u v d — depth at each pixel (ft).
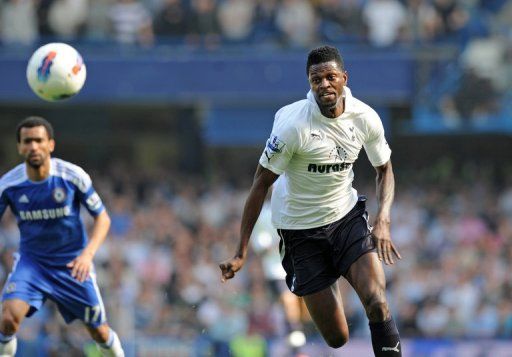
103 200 96.37
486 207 97.71
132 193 100.27
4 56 103.55
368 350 71.82
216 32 104.53
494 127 104.32
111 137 118.73
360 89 103.55
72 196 42.29
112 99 104.68
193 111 113.70
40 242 42.45
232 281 79.56
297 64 103.91
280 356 67.41
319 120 35.17
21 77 103.81
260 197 36.01
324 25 104.27
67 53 42.14
